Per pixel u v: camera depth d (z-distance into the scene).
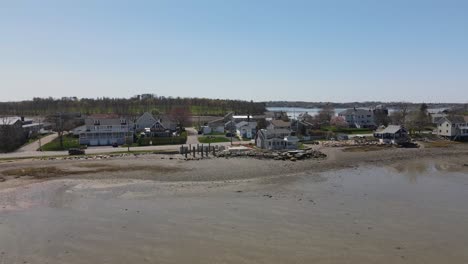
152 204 37.94
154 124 93.31
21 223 32.16
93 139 83.50
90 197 40.69
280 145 74.62
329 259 24.78
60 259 25.08
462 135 93.62
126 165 59.19
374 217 33.38
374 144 84.06
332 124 124.31
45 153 71.06
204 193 42.53
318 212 34.91
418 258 24.98
